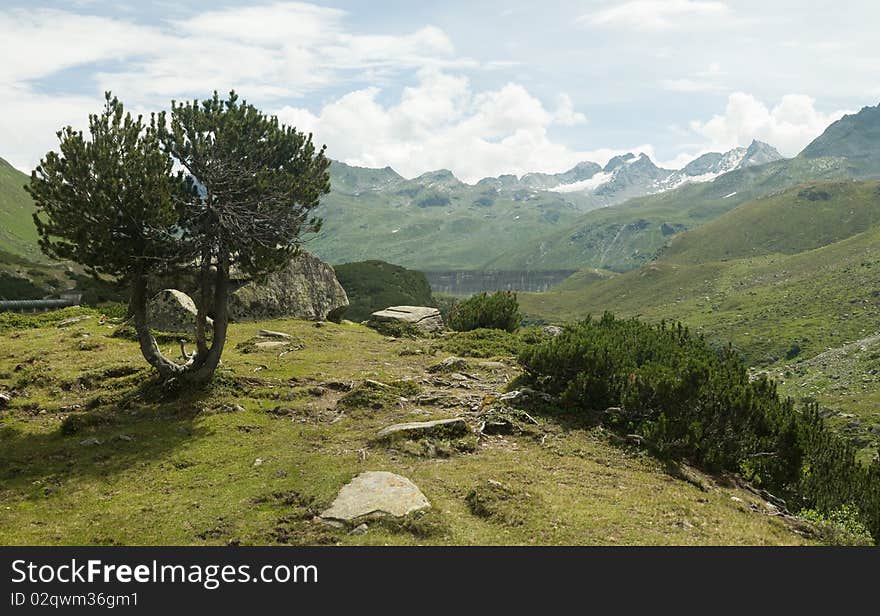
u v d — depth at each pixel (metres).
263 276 22.66
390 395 20.77
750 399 17.92
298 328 34.16
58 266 134.25
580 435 18.20
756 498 15.89
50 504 13.07
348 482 13.52
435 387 22.81
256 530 11.71
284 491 13.41
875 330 180.75
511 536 11.55
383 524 11.79
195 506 12.84
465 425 17.42
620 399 19.77
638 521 12.52
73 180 17.97
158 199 18.48
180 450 16.19
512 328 37.78
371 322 39.41
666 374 18.86
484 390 22.42
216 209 20.56
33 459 15.52
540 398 20.50
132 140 18.81
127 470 14.88
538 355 21.45
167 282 32.59
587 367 20.53
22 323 33.72
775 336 199.50
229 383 21.48
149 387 20.72
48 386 21.55
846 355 155.12
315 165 22.91
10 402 19.72
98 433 17.47
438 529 11.53
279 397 20.92
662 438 17.27
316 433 17.62
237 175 20.69
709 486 15.79
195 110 20.62
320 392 21.62
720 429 18.00
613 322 29.69
